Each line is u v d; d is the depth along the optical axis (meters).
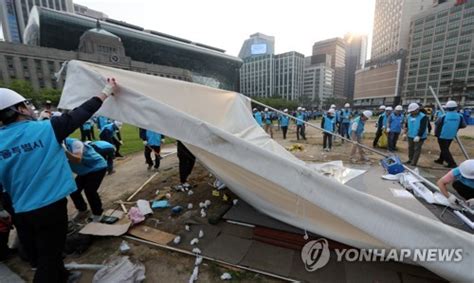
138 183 5.32
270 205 3.11
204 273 2.51
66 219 2.05
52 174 1.88
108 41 55.00
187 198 4.36
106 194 4.71
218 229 3.28
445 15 61.66
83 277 2.43
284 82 94.31
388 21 84.25
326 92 99.19
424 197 3.66
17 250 2.85
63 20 55.84
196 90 4.05
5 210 2.60
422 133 6.25
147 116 2.52
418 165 6.61
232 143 2.24
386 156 5.52
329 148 9.09
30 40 65.88
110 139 7.00
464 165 3.10
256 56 99.62
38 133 1.85
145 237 3.13
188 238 3.12
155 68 59.38
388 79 79.44
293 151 8.94
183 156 4.73
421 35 67.69
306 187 2.03
